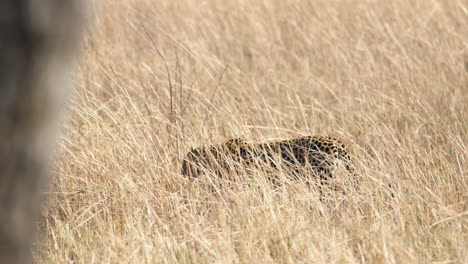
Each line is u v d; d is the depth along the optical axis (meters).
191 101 27.81
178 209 17.95
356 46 34.53
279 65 35.75
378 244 16.41
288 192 18.98
